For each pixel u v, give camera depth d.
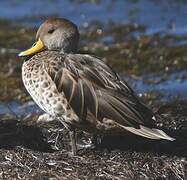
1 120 14.27
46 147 13.42
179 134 13.67
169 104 16.20
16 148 13.09
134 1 27.38
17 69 20.27
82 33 24.12
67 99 12.10
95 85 12.21
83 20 25.73
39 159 12.73
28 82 12.43
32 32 24.66
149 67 20.31
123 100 12.12
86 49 22.20
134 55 21.34
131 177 12.27
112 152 12.95
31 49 13.23
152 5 26.78
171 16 25.38
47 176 12.23
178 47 21.86
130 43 22.52
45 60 12.42
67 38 13.09
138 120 11.99
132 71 20.05
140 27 24.34
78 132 13.52
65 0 28.27
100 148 13.09
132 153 12.91
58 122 14.31
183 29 23.86
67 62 12.40
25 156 12.84
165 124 14.17
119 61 20.91
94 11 26.70
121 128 12.92
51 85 12.15
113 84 12.26
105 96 12.12
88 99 12.12
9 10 27.38
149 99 17.41
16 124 14.05
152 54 21.36
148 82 19.02
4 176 12.33
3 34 24.39
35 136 13.66
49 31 13.14
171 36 22.97
